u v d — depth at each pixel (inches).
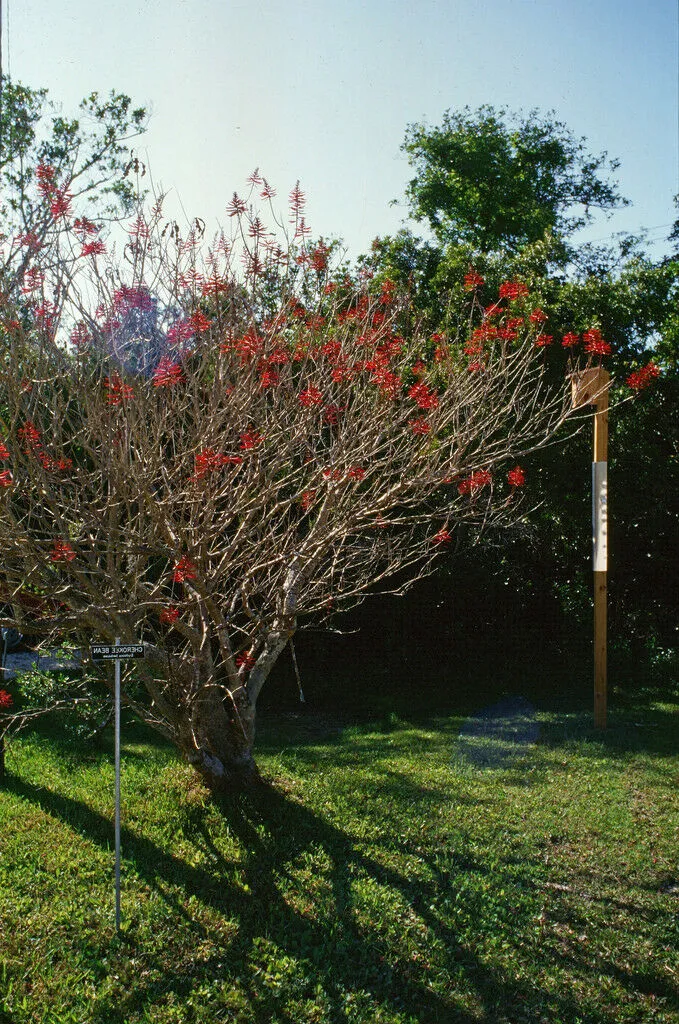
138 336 219.1
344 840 227.9
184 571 205.0
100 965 167.9
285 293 233.6
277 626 244.7
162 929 180.9
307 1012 155.0
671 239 851.4
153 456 198.2
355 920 185.9
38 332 199.8
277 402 227.1
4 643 293.0
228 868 210.4
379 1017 153.9
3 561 208.8
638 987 164.1
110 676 240.4
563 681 458.0
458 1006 158.1
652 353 602.9
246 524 227.1
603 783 274.7
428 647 502.6
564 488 479.2
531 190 866.8
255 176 226.8
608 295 494.3
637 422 503.2
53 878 202.2
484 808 251.3
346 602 478.0
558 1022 152.8
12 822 235.0
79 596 245.3
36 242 206.8
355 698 428.1
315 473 232.5
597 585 346.9
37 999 157.4
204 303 235.1
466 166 837.8
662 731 343.0
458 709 395.9
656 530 486.9
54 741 319.0
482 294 499.8
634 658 491.8
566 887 202.5
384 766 295.9
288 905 192.2
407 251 581.9
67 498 217.6
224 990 161.2
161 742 327.3
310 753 317.1
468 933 181.6
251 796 253.1
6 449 192.5
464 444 247.0
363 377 252.7
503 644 510.9
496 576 488.1
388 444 242.5
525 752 312.3
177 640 369.4
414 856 218.5
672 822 240.8
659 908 192.5
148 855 216.1
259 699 426.9
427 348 369.1
